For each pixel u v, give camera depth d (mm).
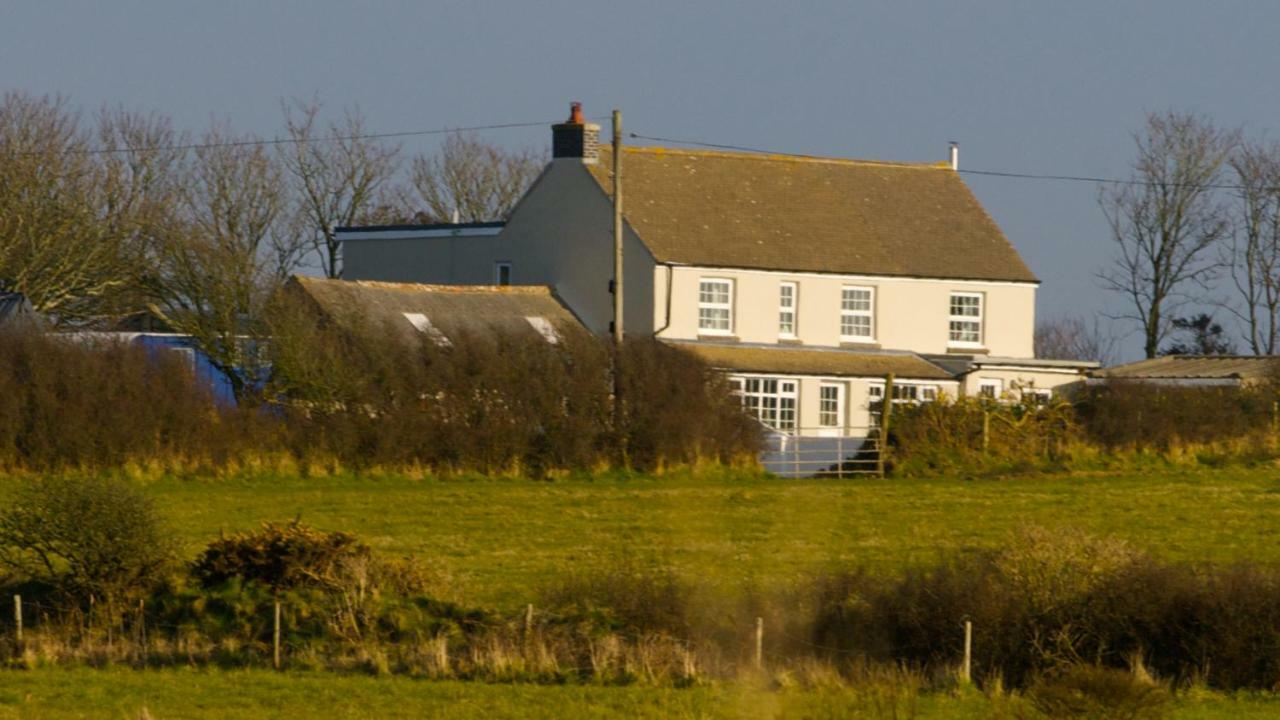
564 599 98562
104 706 80188
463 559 118500
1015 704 80562
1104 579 91688
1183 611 89875
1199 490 164875
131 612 96875
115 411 163625
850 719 78938
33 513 98000
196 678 86812
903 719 78438
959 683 85812
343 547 102750
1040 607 90750
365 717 78312
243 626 95438
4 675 86875
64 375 163625
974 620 90062
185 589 98938
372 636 94125
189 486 160500
